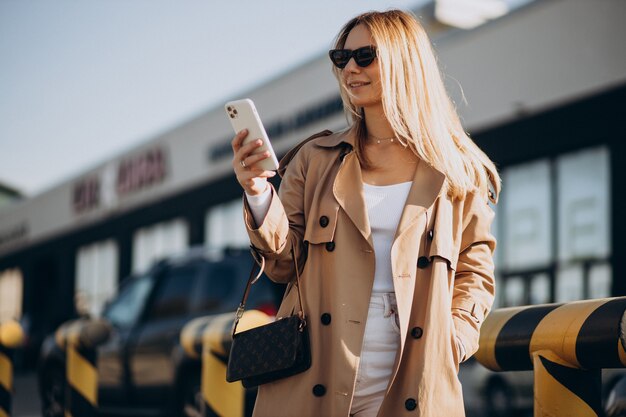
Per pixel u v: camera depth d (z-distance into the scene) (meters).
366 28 2.95
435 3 16.98
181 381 8.19
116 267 27.25
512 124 13.31
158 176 23.58
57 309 31.00
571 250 12.49
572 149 12.52
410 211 2.81
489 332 3.33
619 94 11.78
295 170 3.05
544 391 3.04
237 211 20.97
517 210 13.40
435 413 2.67
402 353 2.71
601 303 2.96
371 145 3.00
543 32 12.62
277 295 8.14
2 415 7.53
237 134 2.77
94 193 27.27
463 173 2.91
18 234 33.62
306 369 2.77
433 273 2.78
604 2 11.79
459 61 13.96
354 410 2.74
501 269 13.60
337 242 2.83
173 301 8.83
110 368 9.30
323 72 17.14
